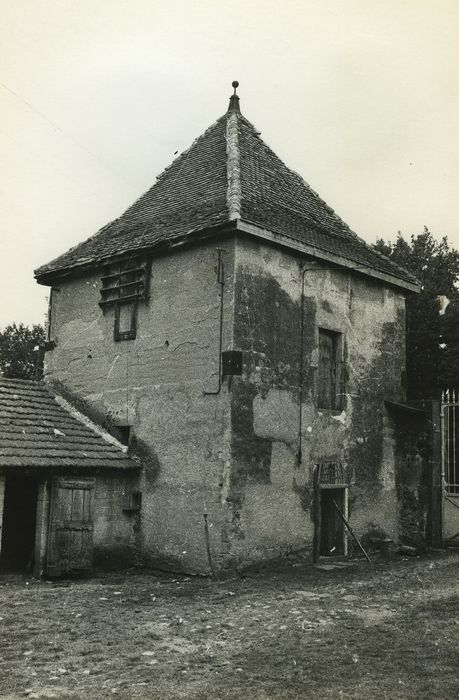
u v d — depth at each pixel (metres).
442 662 6.32
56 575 11.00
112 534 12.17
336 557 12.77
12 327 33.44
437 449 14.14
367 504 13.64
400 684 5.77
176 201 13.76
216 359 11.38
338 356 13.49
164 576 11.34
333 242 13.53
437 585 10.16
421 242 21.23
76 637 7.42
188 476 11.55
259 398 11.53
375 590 9.81
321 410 12.82
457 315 17.11
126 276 13.36
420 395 17.78
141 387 12.69
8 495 13.31
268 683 5.85
